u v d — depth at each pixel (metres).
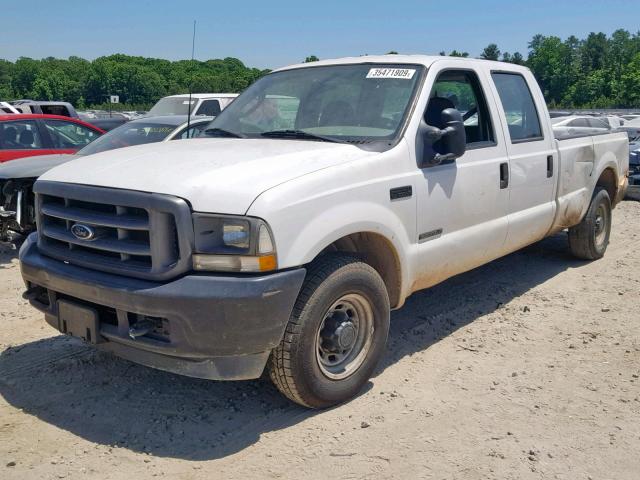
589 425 3.94
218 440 3.75
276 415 4.03
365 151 4.31
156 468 3.48
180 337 3.53
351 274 3.99
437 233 4.79
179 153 4.23
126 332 3.70
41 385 4.39
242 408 4.11
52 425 3.90
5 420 3.94
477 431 3.86
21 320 5.63
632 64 100.62
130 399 4.21
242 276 3.54
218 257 3.54
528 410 4.11
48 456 3.58
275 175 3.78
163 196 3.54
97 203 3.78
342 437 3.78
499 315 5.83
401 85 4.82
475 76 5.42
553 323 5.64
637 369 4.71
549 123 6.32
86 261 3.84
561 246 8.16
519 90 6.04
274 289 3.55
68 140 10.21
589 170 7.05
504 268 7.35
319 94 4.99
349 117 4.75
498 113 5.54
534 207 6.04
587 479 3.41
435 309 5.97
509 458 3.58
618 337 5.31
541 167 6.03
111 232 3.79
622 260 7.70
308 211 3.75
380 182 4.23
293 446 3.69
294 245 3.66
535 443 3.73
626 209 11.56
